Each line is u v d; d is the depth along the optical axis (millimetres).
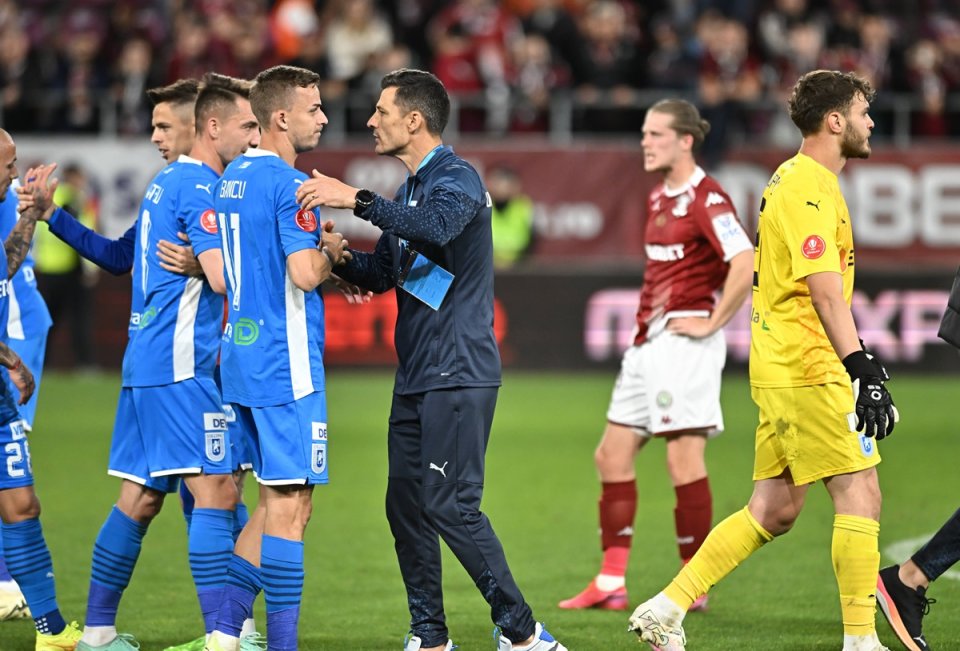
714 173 55344
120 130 57375
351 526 29375
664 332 22875
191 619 21531
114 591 19109
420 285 17859
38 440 40438
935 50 58594
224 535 18938
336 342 54969
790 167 18203
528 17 59750
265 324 17594
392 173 55562
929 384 52812
